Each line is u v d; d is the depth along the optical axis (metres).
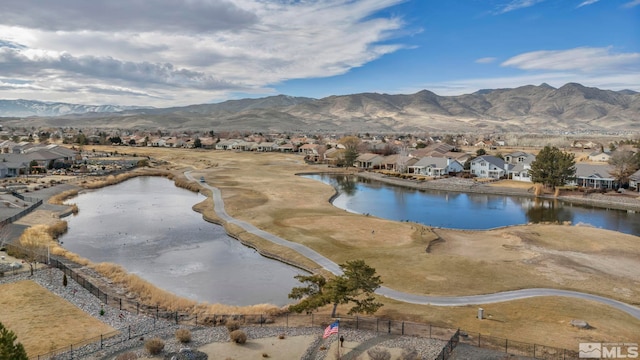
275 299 39.88
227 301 39.44
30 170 116.44
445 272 43.44
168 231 63.91
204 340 29.06
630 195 89.50
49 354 26.53
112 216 73.38
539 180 98.19
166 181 117.62
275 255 51.34
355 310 31.75
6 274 40.44
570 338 28.67
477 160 122.69
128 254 52.94
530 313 33.50
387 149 169.75
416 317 32.62
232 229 62.72
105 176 116.81
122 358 25.44
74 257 47.56
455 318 32.50
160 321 32.41
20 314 32.19
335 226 63.78
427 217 76.81
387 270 44.16
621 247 54.09
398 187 112.94
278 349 27.73
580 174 101.69
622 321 32.00
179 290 41.91
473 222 73.19
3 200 75.75
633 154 102.00
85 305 34.59
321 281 35.81
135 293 38.34
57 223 63.84
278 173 129.38
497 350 26.95
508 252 51.78
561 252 52.03
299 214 71.94
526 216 77.56
